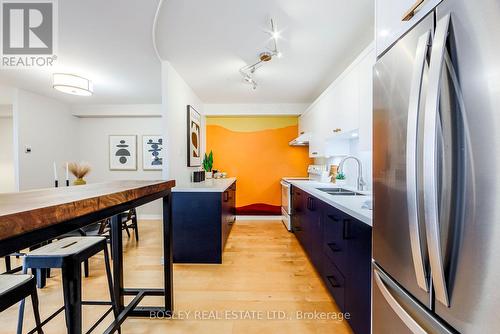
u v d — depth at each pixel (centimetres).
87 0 162
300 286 210
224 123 473
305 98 414
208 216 261
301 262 261
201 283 215
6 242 58
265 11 175
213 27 196
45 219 65
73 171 298
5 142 466
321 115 321
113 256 169
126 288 190
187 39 215
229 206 352
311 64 269
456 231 63
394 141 94
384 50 114
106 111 455
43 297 196
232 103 446
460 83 62
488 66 55
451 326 66
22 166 358
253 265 254
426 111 68
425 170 69
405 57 87
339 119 253
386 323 103
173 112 279
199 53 243
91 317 171
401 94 89
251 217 472
